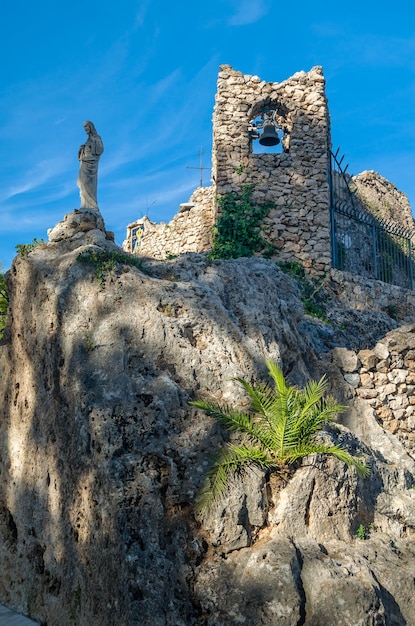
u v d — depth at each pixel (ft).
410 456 38.50
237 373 32.09
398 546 30.32
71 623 28.84
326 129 70.33
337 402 39.34
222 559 26.76
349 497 30.07
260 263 45.70
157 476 27.78
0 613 33.32
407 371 41.24
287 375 36.58
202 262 39.42
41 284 36.42
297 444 29.14
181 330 32.71
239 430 29.55
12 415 37.83
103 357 31.19
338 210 70.13
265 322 36.37
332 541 28.48
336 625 24.57
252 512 27.81
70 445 30.71
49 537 31.89
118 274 34.63
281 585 25.03
